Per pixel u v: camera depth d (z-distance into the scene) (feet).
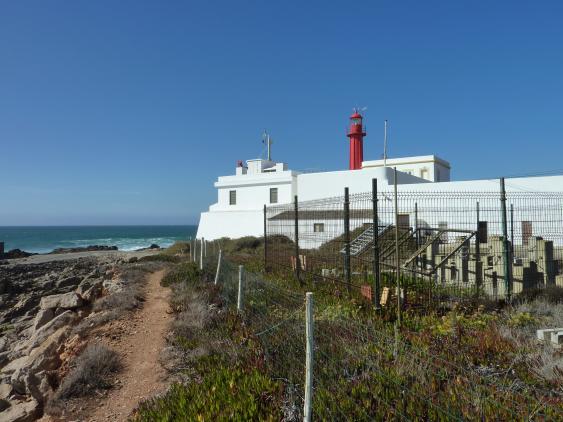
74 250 199.72
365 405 15.05
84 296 45.37
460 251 40.88
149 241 318.04
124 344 28.14
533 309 28.07
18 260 144.56
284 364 19.34
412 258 37.58
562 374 17.13
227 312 31.19
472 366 18.58
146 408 17.95
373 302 28.37
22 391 24.50
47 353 29.19
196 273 53.93
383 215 75.25
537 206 63.36
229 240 113.39
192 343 26.05
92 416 19.17
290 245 60.39
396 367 17.58
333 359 18.35
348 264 34.30
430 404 13.89
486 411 13.94
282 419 15.33
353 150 156.66
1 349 40.37
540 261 37.68
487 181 80.59
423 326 24.81
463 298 30.91
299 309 26.68
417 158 136.36
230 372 19.66
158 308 38.34
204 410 16.48
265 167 150.10
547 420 13.44
